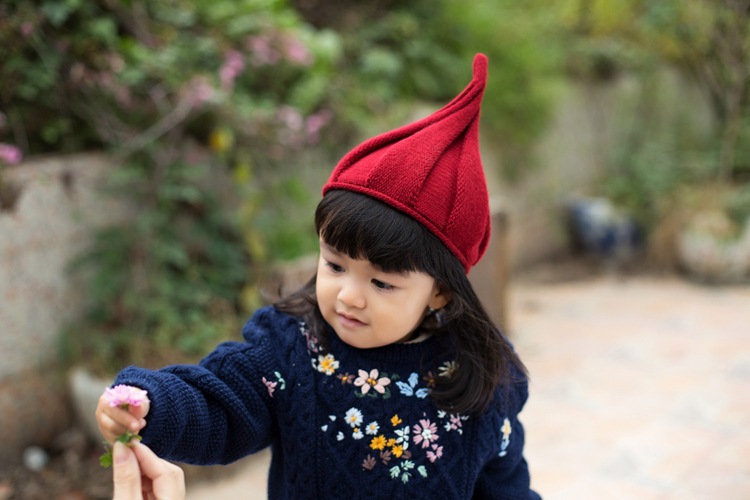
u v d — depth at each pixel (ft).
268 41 11.00
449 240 3.12
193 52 10.03
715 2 18.07
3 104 8.53
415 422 3.33
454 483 3.33
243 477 8.24
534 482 8.32
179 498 2.56
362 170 3.09
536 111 16.26
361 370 3.33
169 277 9.23
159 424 2.66
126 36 9.96
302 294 3.58
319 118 11.10
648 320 13.87
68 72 8.87
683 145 20.57
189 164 9.67
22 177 8.21
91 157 8.90
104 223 8.99
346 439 3.26
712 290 15.79
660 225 17.34
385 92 13.37
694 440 9.18
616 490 8.13
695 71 21.04
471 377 3.36
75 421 8.79
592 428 9.57
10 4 8.49
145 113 9.35
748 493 7.98
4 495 7.73
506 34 16.01
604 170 19.54
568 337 13.01
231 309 9.54
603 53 18.88
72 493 7.84
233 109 9.89
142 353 8.56
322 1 14.69
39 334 8.48
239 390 3.17
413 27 14.58
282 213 10.97
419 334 3.52
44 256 8.48
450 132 3.22
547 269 17.46
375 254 2.95
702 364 11.64
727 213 16.25
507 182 16.55
